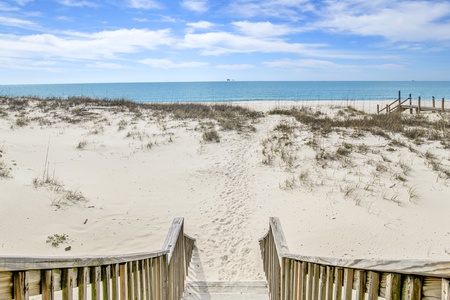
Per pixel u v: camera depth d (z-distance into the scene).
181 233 5.62
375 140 14.54
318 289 2.93
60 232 7.07
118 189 9.87
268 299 5.28
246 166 12.36
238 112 22.73
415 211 8.17
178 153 13.66
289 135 15.88
